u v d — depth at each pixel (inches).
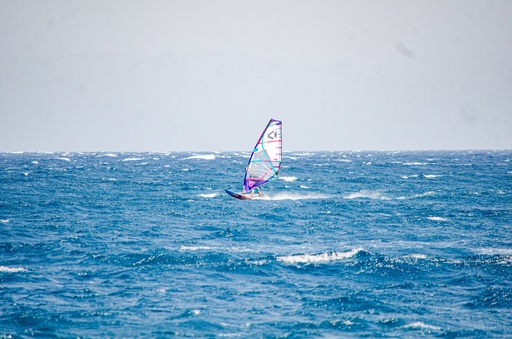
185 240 4968.0
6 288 3331.7
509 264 3917.3
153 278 3585.1
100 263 3986.2
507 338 2608.3
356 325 2768.2
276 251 4421.8
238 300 3147.1
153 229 5605.3
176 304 3065.9
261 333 2662.4
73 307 2999.5
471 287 3398.1
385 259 3998.5
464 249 4503.0
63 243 4726.9
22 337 2581.2
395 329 2721.5
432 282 3506.4
